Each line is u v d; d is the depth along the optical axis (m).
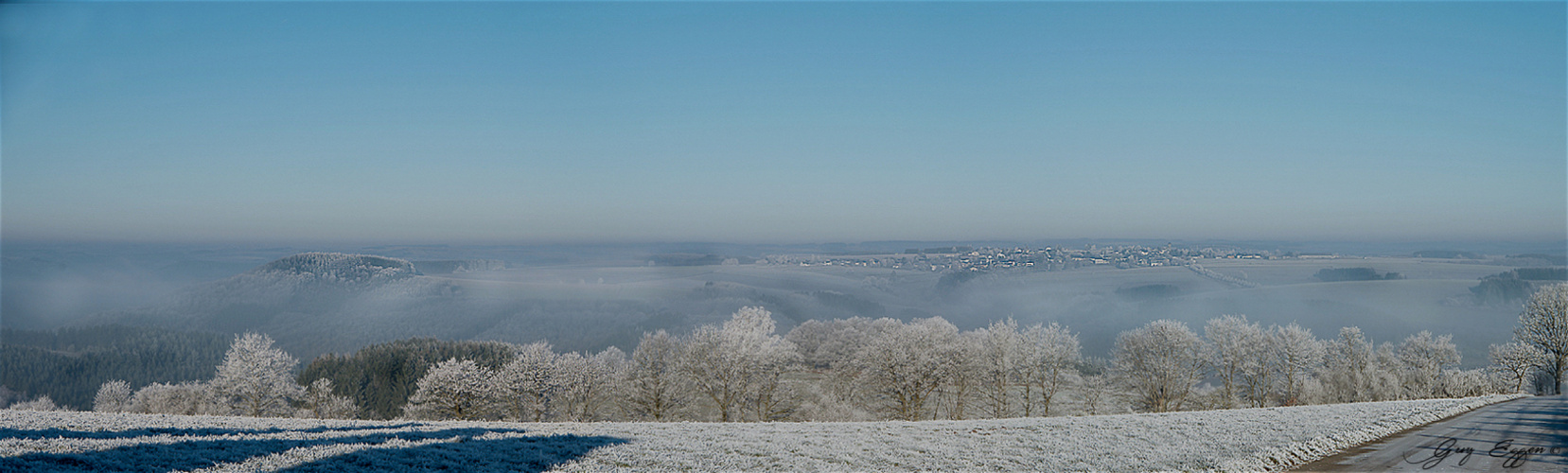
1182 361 78.69
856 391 82.25
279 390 70.81
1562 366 78.56
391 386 118.00
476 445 26.38
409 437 28.48
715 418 76.06
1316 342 84.81
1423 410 42.19
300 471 20.36
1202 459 25.70
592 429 33.94
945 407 81.25
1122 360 82.25
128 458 20.70
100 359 161.12
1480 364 113.06
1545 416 38.75
